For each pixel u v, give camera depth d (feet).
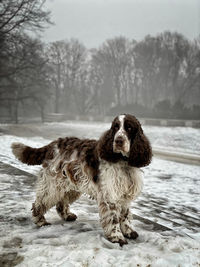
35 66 106.93
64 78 211.41
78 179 13.65
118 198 12.76
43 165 14.98
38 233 13.35
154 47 195.83
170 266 9.98
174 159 51.29
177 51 185.98
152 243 12.46
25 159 15.46
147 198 24.54
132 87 227.81
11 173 27.50
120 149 12.30
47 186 14.67
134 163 12.91
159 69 197.06
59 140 15.42
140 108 161.07
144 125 121.49
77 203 19.63
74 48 208.95
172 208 22.00
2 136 63.77
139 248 11.60
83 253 10.70
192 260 10.41
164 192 27.40
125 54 207.31
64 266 9.81
